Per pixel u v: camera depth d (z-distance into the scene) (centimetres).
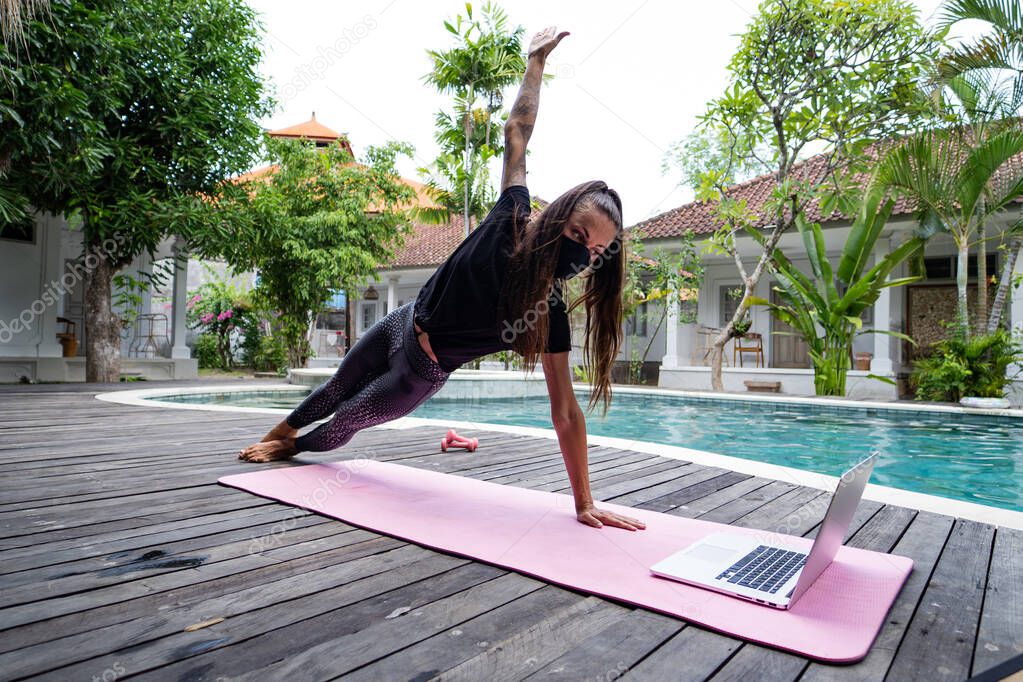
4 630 118
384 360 247
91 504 214
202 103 842
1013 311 920
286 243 1198
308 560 162
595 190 178
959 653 118
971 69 788
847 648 117
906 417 670
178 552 166
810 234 1034
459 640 119
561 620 129
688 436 573
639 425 643
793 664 112
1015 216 912
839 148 860
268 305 1387
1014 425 616
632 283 1145
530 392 942
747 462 325
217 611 129
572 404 194
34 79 634
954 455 478
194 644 114
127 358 1184
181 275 1188
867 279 866
